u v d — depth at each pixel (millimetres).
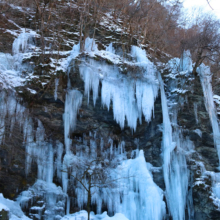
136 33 18859
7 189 11164
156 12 21094
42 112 12219
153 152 13531
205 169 13172
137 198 12281
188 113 14000
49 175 12133
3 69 12672
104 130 13742
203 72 14578
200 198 11938
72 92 12781
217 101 16031
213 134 14039
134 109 13656
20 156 11508
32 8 16688
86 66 12867
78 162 12703
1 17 14914
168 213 12422
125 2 20094
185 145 13758
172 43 20531
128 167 13125
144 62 14734
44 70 12539
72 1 18266
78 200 12203
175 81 15070
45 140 12391
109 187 12305
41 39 14414
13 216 9375
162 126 13719
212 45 15430
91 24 16938
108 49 16375
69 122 12695
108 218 10695
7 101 11391
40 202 11227
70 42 15625
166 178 12672
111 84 13297
